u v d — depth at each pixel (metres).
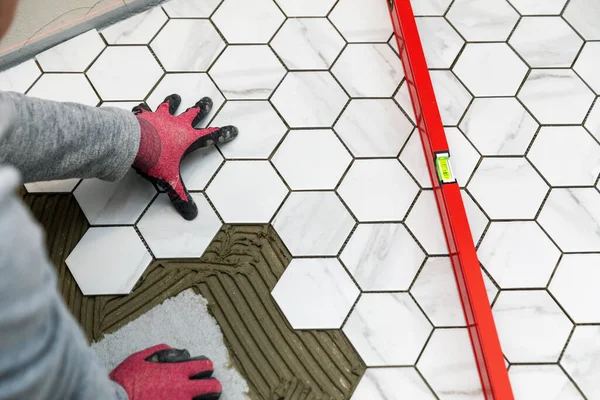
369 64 1.54
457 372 1.24
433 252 1.34
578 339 1.27
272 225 1.36
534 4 1.60
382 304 1.29
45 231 1.33
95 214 1.35
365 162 1.43
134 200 1.37
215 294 1.29
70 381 0.50
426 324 1.28
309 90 1.50
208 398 1.16
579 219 1.38
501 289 1.32
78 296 1.28
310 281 1.31
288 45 1.55
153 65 1.52
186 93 1.49
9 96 0.93
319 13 1.59
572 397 1.23
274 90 1.50
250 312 1.28
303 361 1.24
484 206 1.39
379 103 1.49
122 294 1.29
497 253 1.35
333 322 1.28
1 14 0.53
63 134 1.03
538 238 1.36
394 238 1.35
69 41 1.53
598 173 1.43
